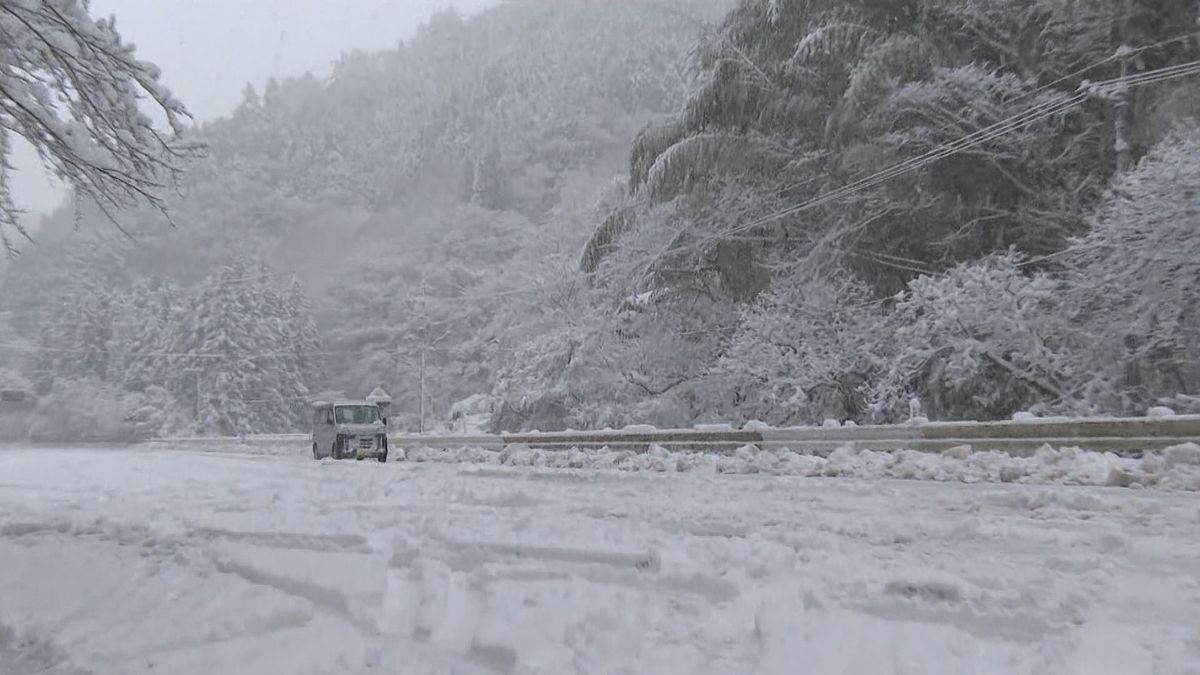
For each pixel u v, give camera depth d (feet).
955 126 74.54
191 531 23.75
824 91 87.04
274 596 15.28
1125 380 56.13
